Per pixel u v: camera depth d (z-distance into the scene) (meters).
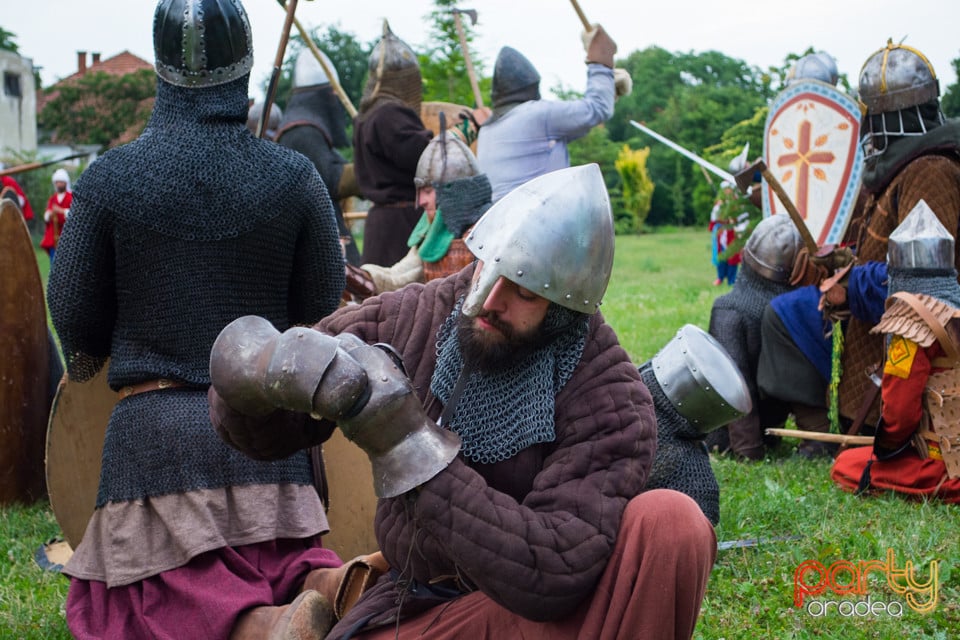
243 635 3.33
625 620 2.55
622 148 46.69
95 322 3.64
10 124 43.59
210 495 3.51
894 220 6.62
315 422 2.86
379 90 7.55
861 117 7.16
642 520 2.55
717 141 46.66
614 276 21.50
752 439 6.74
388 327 2.89
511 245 2.56
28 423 5.89
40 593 4.44
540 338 2.65
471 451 2.66
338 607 3.23
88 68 53.53
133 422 3.55
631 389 2.69
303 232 3.77
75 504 4.37
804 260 6.65
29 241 5.89
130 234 3.52
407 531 2.74
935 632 3.95
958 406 5.54
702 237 38.19
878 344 6.51
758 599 4.22
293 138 8.64
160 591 3.45
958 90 29.61
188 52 3.57
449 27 18.97
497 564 2.45
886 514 5.30
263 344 2.55
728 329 6.95
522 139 7.65
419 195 6.21
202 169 3.55
